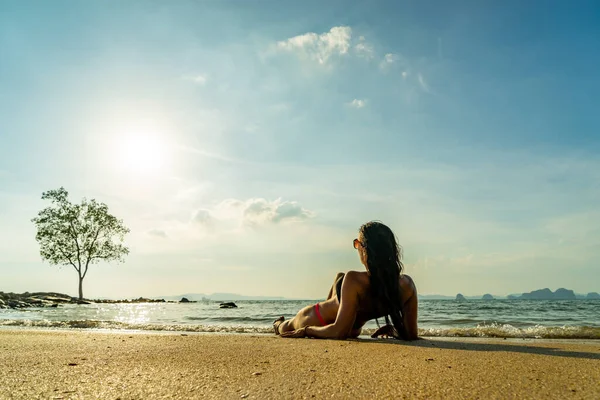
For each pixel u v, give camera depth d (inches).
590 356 111.3
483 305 1074.1
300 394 72.4
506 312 634.8
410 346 133.9
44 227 1301.7
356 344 139.3
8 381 83.7
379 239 147.7
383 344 139.6
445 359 106.5
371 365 98.6
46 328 296.2
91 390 76.2
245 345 140.3
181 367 98.0
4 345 144.5
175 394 73.1
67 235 1304.1
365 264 151.8
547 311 694.5
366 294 152.8
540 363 100.0
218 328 279.3
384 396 70.6
